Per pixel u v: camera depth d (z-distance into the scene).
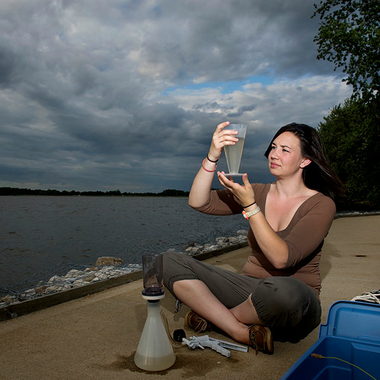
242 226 14.73
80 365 1.91
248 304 2.05
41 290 4.54
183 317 2.70
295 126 2.23
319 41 16.59
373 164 20.30
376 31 15.37
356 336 1.79
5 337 2.29
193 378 1.78
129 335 2.33
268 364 1.95
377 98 16.80
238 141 2.07
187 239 10.38
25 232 13.07
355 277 3.81
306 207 2.16
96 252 8.32
